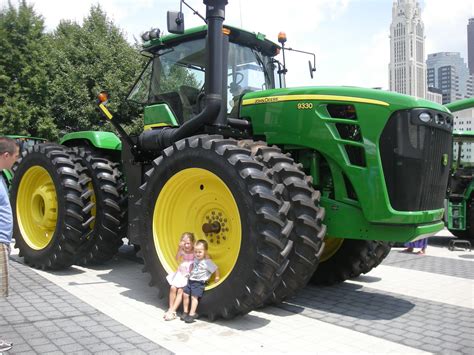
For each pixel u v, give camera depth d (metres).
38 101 20.67
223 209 4.41
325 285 5.71
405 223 4.18
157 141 5.32
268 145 4.90
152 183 4.71
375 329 4.09
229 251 4.34
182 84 5.72
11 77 20.39
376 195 4.21
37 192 6.33
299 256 4.22
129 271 6.21
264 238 3.82
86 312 4.39
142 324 4.08
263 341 3.74
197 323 4.14
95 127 20.48
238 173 4.02
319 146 4.52
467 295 5.30
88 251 6.18
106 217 6.04
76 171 6.07
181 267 4.28
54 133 20.27
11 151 3.41
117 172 6.28
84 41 21.75
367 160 4.26
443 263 7.37
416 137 4.23
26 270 6.21
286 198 4.23
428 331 4.05
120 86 20.08
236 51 5.77
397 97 4.25
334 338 3.84
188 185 4.64
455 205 9.46
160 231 4.72
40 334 3.80
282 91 4.82
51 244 6.02
